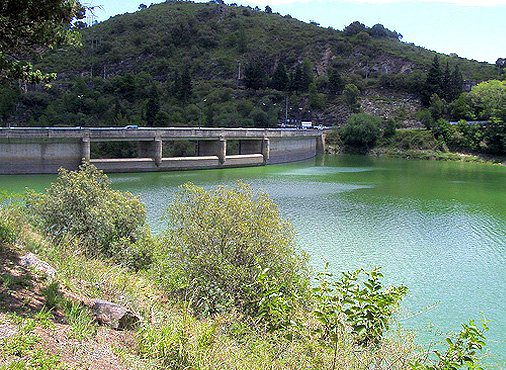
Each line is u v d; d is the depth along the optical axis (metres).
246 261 16.94
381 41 188.12
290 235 19.78
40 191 55.75
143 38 182.62
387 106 143.62
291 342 11.46
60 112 116.00
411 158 117.62
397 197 60.09
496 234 42.62
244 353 11.12
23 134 69.00
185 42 185.88
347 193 62.03
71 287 12.59
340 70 168.88
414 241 39.66
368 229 43.09
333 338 10.72
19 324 9.08
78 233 20.88
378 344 11.05
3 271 11.67
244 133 91.62
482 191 66.88
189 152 104.88
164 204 50.69
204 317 14.86
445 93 143.12
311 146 116.69
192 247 17.34
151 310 13.05
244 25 198.88
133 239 22.72
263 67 175.38
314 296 11.78
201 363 9.91
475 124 120.88
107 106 122.44
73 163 73.69
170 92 141.25
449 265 33.66
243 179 72.81
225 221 17.38
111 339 10.23
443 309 25.91
